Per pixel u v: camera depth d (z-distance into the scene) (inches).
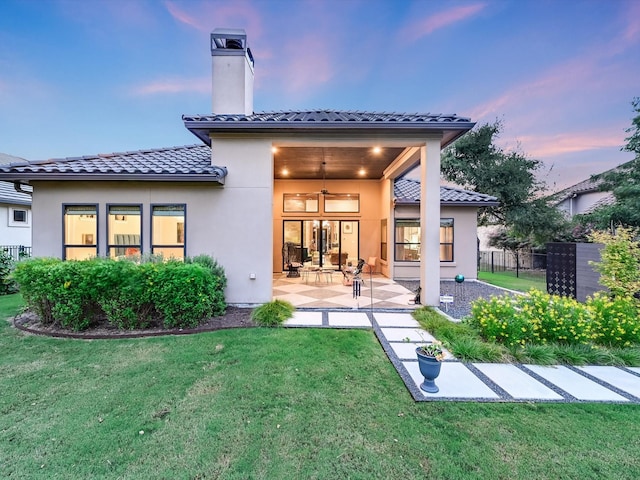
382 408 125.7
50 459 95.6
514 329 186.9
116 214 278.1
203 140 303.9
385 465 94.5
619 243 236.8
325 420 117.0
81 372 155.4
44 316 223.6
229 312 262.7
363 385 144.3
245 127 266.5
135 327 217.6
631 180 492.4
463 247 451.5
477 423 116.3
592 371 163.6
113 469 91.6
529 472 92.2
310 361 169.5
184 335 209.5
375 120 266.4
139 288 211.2
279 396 133.8
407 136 278.8
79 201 275.9
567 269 314.0
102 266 212.5
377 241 512.1
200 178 258.2
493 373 159.3
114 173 256.5
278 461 95.7
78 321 214.4
